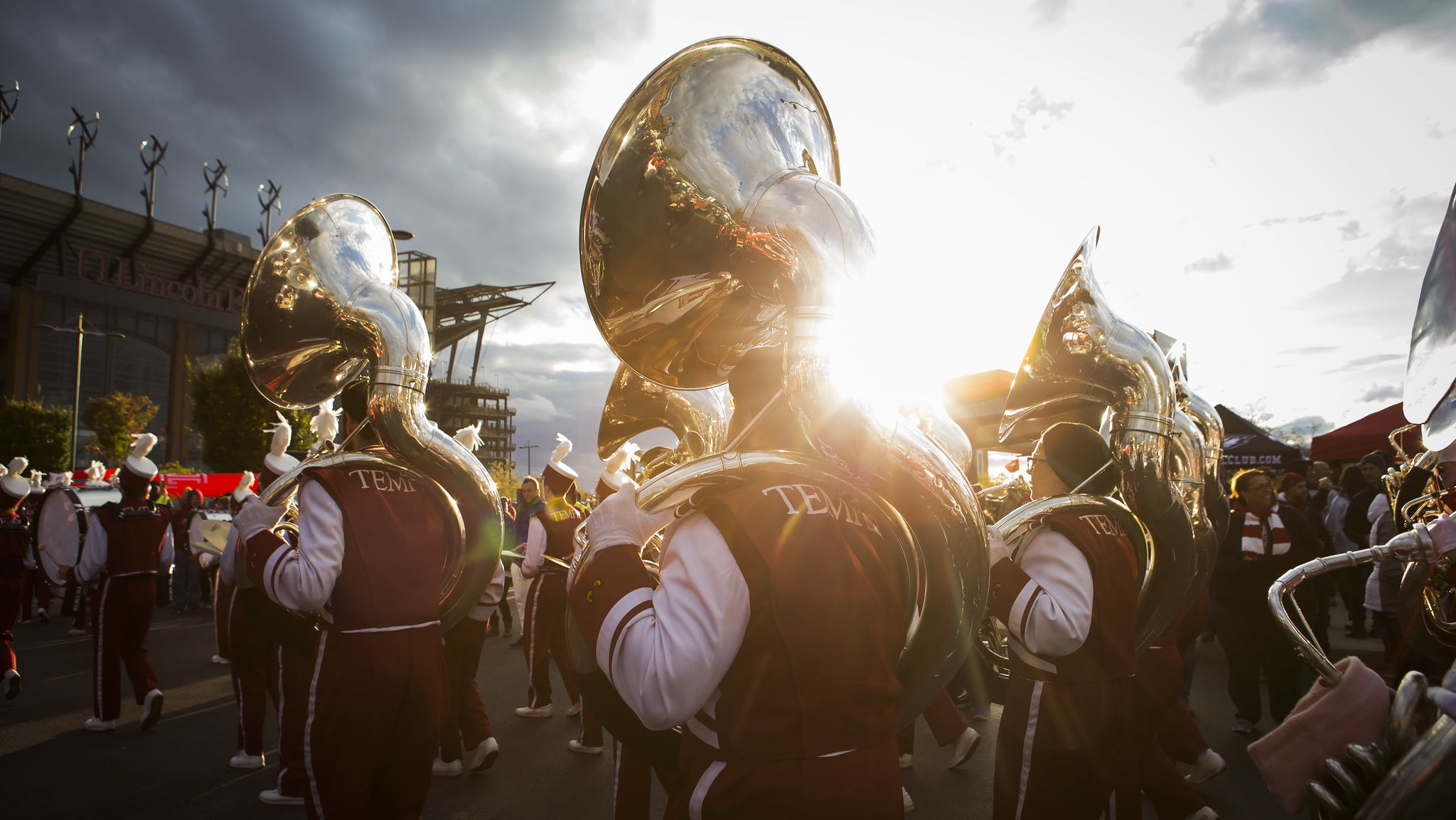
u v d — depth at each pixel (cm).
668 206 154
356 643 237
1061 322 234
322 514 236
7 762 432
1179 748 367
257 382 273
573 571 140
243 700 423
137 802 376
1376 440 938
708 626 117
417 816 249
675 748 157
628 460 475
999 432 263
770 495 127
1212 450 363
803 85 172
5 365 5731
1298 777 95
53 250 6031
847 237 136
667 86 159
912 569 151
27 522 924
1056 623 192
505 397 5159
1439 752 75
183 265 6669
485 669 688
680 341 169
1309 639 107
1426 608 125
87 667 694
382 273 279
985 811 365
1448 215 81
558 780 407
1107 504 220
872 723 124
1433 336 80
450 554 272
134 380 6041
